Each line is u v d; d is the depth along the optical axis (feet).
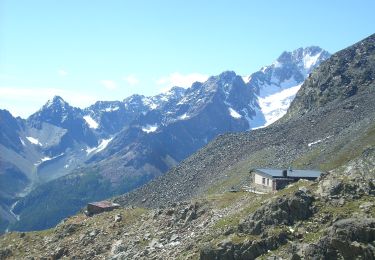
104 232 383.86
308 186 277.85
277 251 234.17
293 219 252.21
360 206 243.40
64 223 440.45
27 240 427.74
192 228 322.14
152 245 324.19
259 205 284.82
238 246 246.68
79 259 357.41
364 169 401.90
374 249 209.26
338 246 214.28
